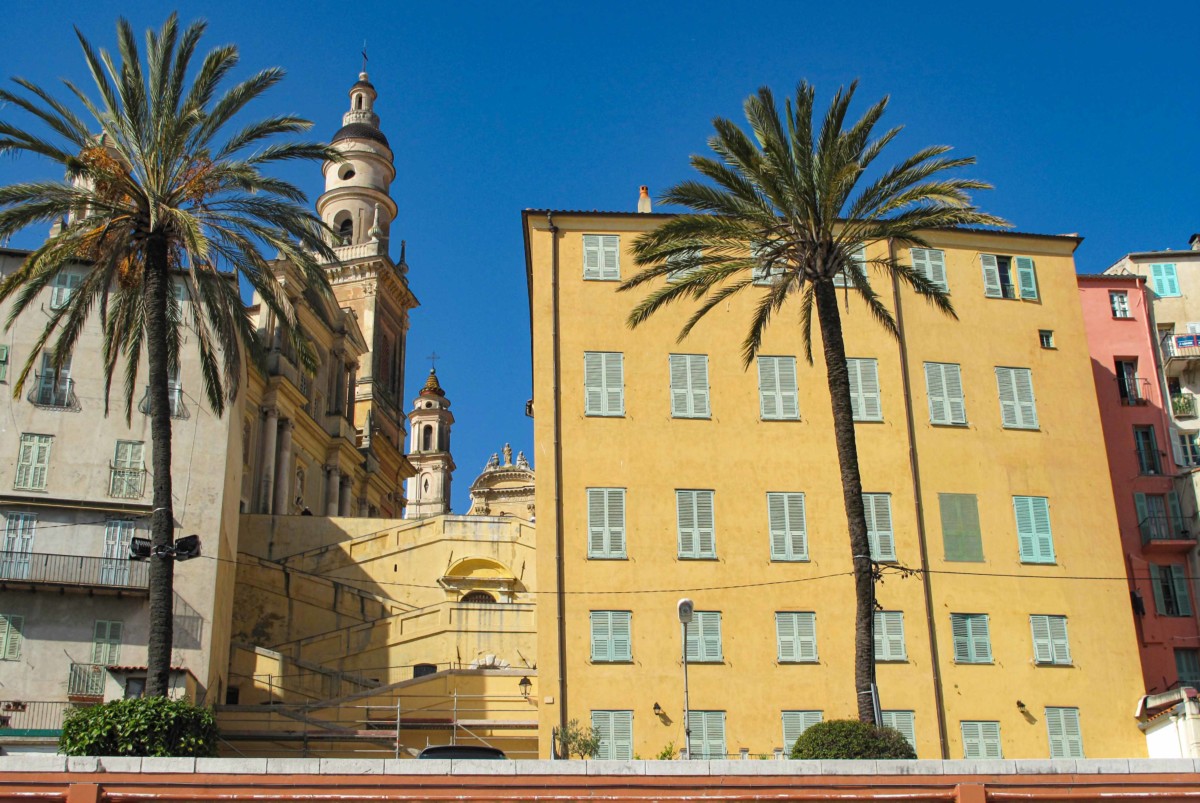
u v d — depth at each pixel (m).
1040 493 45.56
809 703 41.59
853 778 27.84
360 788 27.05
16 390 34.84
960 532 44.47
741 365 45.59
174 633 47.50
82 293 35.16
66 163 33.97
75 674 46.09
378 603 58.78
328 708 48.06
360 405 87.88
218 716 46.91
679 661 41.72
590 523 43.09
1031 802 27.92
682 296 46.12
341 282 92.38
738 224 36.12
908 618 43.06
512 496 119.06
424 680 48.94
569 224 47.19
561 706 40.94
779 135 35.91
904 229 36.44
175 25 35.91
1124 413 51.56
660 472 43.94
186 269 51.53
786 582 42.94
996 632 43.41
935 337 47.00
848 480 34.53
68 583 46.72
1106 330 52.81
